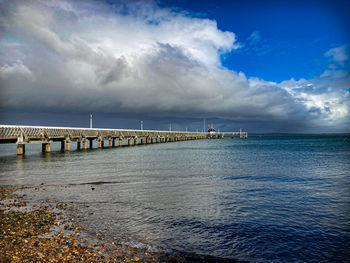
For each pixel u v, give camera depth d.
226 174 26.48
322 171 28.91
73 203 14.87
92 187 19.48
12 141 43.38
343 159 42.69
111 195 16.95
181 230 10.89
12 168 29.92
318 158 44.62
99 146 70.31
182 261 8.12
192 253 8.87
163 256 8.56
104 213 13.02
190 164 35.25
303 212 13.62
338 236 10.44
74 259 8.07
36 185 20.23
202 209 13.94
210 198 16.39
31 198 16.03
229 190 18.83
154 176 24.94
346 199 16.36
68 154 49.88
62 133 55.97
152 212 13.30
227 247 9.38
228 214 13.13
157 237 10.13
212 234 10.53
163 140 146.50
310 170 29.73
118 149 67.38
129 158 43.22
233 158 44.69
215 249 9.21
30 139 48.94
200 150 67.25
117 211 13.39
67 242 9.35
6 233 9.99
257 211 13.70
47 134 50.53
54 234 10.09
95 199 15.85
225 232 10.76
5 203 14.83
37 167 30.88
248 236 10.36
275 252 9.05
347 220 12.35
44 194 17.14
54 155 47.34
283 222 12.03
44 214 12.66
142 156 47.34
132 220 12.02
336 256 8.79
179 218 12.41
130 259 8.25
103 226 11.17
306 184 21.33
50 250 8.63
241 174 26.55
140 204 14.80
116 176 24.78
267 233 10.70
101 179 23.08
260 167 32.34
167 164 35.12
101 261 8.03
